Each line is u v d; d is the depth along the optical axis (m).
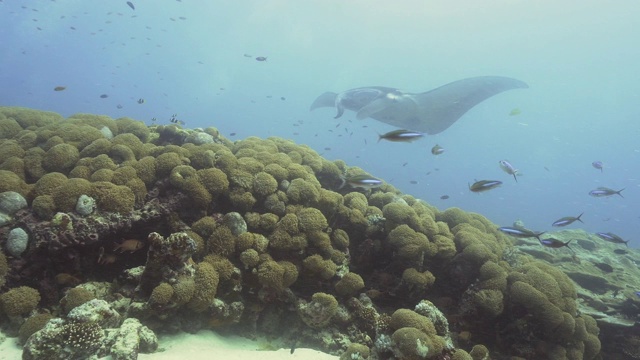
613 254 9.70
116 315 4.11
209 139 6.85
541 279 5.54
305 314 4.94
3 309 4.06
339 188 7.22
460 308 5.68
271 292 5.00
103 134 6.27
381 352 4.21
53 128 6.14
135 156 5.94
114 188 4.86
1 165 5.21
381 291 5.88
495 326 5.58
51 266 4.48
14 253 4.27
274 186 5.79
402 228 5.84
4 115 6.61
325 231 5.89
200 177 5.47
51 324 3.68
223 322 4.80
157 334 4.35
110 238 4.81
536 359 5.30
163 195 5.36
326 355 4.72
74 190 4.64
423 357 3.97
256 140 7.36
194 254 4.98
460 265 5.98
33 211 4.52
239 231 5.22
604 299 7.01
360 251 6.13
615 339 6.38
